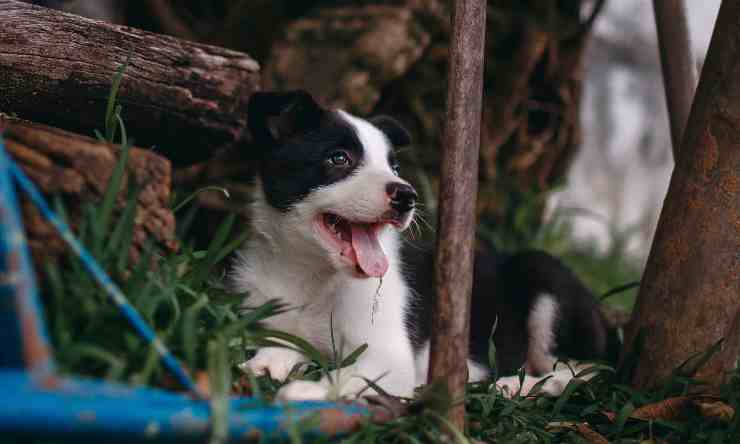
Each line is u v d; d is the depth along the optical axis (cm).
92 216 92
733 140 109
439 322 96
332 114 120
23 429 77
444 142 97
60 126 119
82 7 168
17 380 80
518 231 179
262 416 89
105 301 91
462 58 97
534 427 105
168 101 119
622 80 282
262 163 119
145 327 88
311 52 160
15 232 82
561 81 180
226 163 155
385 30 160
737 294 110
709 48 112
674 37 125
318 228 116
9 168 88
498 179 177
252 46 170
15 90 113
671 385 110
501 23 174
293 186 117
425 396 97
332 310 117
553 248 181
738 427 104
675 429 106
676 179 113
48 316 90
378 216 113
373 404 99
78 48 115
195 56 120
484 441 102
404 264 123
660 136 279
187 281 100
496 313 132
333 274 117
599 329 133
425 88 170
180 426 83
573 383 111
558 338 133
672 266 112
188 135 123
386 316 117
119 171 93
